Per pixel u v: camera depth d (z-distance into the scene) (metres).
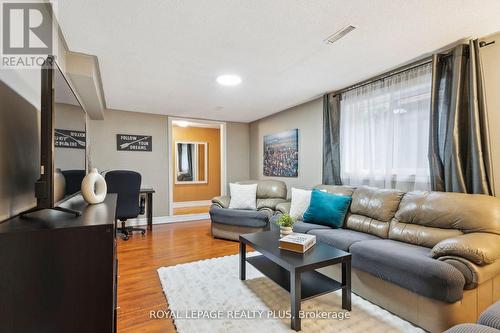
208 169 7.38
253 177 5.76
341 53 2.31
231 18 1.74
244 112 4.80
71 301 0.93
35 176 1.46
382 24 1.83
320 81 3.07
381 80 2.90
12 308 0.87
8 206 1.11
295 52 2.27
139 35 1.95
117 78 2.91
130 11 1.65
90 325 0.95
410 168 2.64
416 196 2.29
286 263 1.75
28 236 0.89
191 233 4.25
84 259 0.95
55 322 0.91
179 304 2.00
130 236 4.04
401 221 2.31
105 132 4.50
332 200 2.86
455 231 1.93
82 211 1.31
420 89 2.54
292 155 4.45
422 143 2.53
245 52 2.26
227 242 3.73
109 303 0.97
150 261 2.95
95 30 1.88
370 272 1.95
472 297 1.57
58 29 1.85
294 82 3.10
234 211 3.83
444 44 2.16
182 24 1.81
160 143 4.98
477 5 1.61
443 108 2.29
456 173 2.14
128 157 4.69
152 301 2.08
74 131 1.68
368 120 3.05
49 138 1.10
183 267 2.74
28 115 1.36
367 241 2.17
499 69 2.04
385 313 1.83
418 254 1.79
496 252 1.56
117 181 3.70
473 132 2.07
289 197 4.54
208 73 2.77
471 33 1.98
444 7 1.64
